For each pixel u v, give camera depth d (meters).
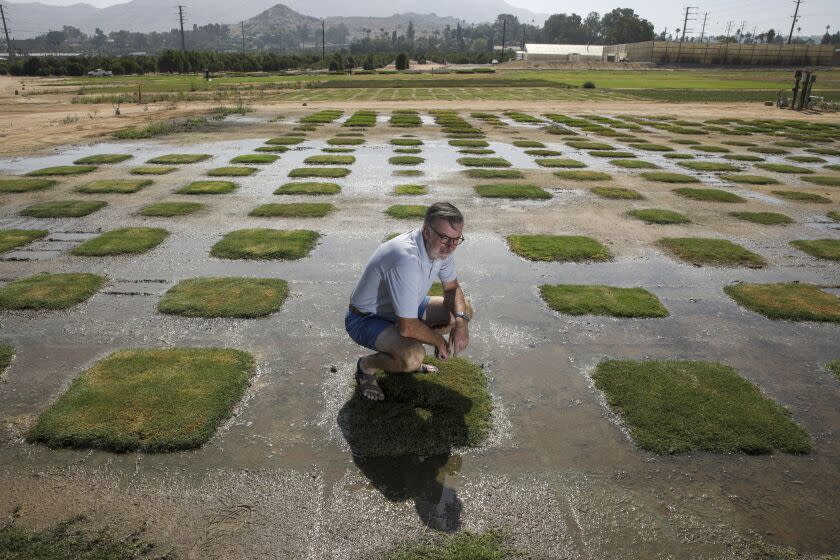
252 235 7.34
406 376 4.07
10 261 6.32
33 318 4.92
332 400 3.79
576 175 11.90
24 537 2.61
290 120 21.92
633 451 3.35
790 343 4.77
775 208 9.50
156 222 7.96
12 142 15.80
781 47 95.50
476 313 5.24
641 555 2.63
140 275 5.98
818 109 29.98
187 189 9.98
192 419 3.48
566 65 101.69
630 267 6.58
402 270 3.23
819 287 6.05
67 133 17.89
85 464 3.11
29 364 4.16
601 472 3.16
